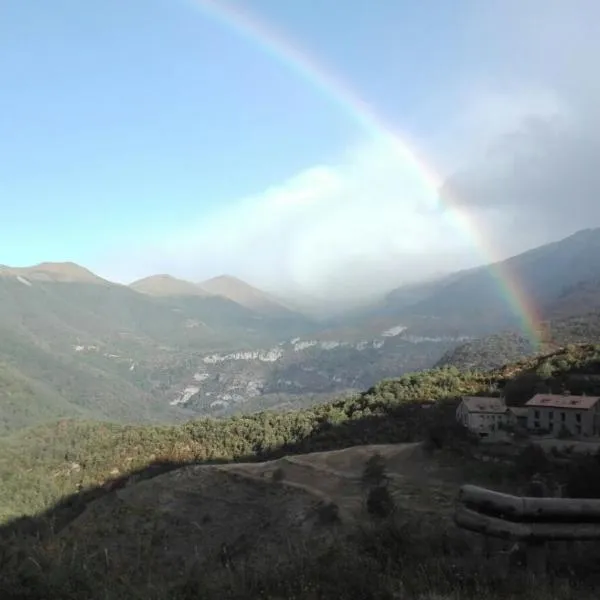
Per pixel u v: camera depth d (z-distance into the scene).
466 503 10.68
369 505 46.31
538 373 95.25
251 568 11.62
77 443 159.00
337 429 98.94
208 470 72.50
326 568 10.84
